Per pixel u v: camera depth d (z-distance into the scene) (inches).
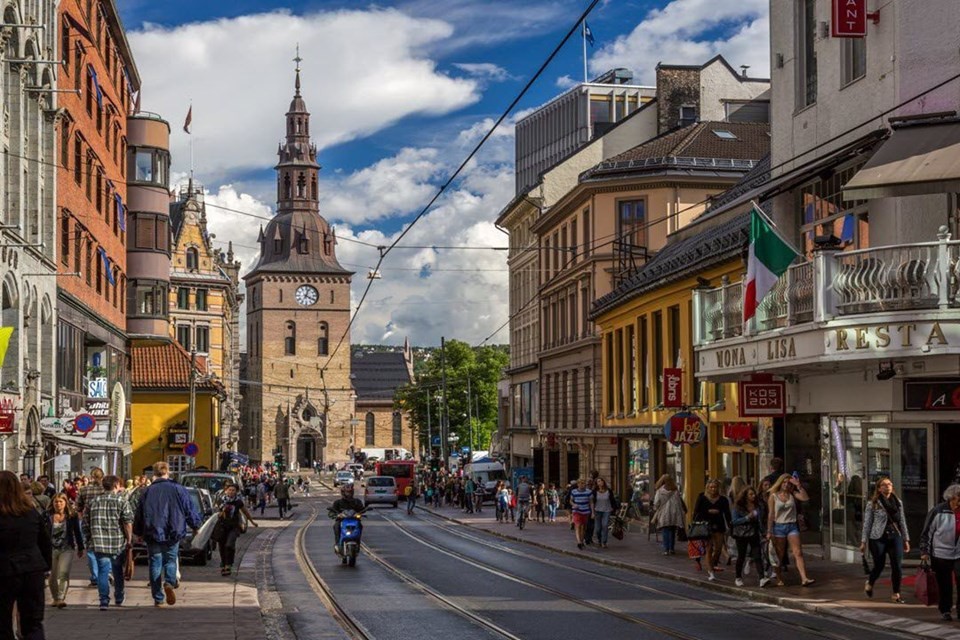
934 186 699.4
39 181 1460.4
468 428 4830.2
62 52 1628.9
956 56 838.5
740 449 1254.3
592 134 4104.3
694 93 2787.9
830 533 1023.0
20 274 1347.2
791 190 1013.8
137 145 2309.3
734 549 1029.2
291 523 2171.5
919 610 700.7
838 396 986.7
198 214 4384.8
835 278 803.4
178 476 1569.9
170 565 759.7
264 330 6574.8
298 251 6658.5
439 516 2511.1
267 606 799.7
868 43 908.0
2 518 460.4
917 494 888.3
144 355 2972.4
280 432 6584.6
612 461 2143.2
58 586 738.2
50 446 1525.6
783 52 1071.0
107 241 2037.4
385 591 900.0
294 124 6766.7
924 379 874.1
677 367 1455.5
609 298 1819.6
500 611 760.3
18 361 1334.9
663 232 2311.8
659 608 764.0
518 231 3211.1
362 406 7258.9
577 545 1358.3
